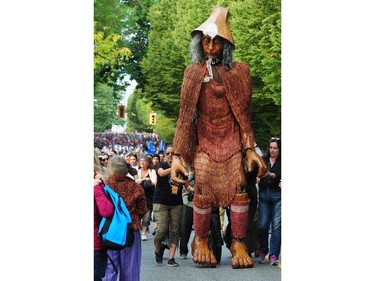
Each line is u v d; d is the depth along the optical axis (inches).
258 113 773.9
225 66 431.2
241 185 434.3
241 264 435.8
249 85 435.8
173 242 457.4
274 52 742.5
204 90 431.2
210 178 433.7
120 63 926.4
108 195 324.8
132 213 340.8
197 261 440.5
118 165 341.7
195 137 441.4
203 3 919.0
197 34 431.2
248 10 745.6
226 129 435.8
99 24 818.8
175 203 455.8
